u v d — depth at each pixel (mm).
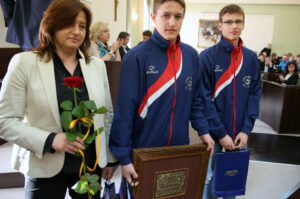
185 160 1043
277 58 10086
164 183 1023
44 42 936
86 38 1037
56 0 893
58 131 930
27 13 1651
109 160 1120
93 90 1005
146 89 1031
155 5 1007
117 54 2936
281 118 3918
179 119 1091
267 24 10828
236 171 1438
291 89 3832
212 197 1648
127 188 1032
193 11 11258
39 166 941
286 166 2736
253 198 2088
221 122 1451
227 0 10805
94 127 1010
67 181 1067
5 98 868
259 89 1532
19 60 889
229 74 1448
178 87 1057
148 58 1018
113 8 4715
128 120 1014
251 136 3777
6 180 1880
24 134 855
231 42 1453
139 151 951
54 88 912
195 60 1154
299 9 10398
